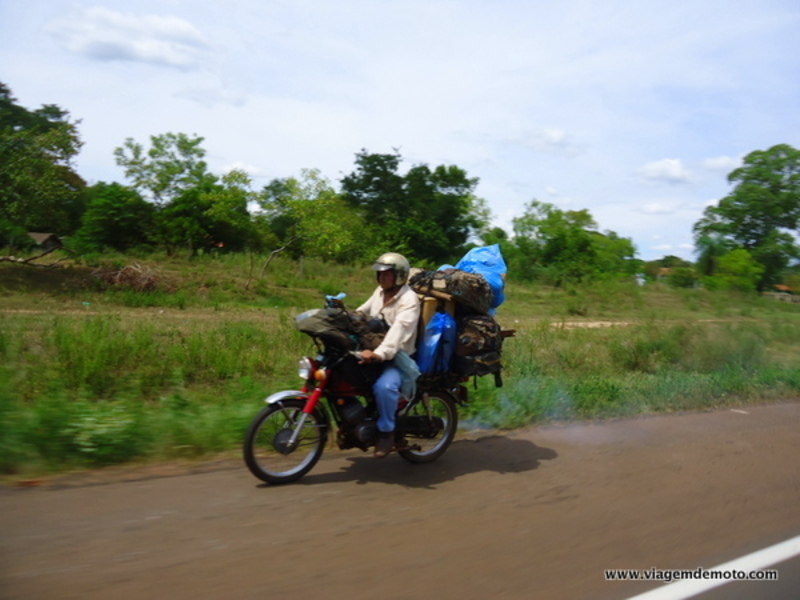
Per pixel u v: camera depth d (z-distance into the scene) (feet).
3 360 29.35
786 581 12.94
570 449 22.30
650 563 13.48
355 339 17.61
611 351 40.78
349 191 155.12
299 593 11.58
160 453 19.15
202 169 138.31
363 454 20.85
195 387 29.12
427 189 153.58
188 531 14.03
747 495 18.10
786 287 232.94
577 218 186.09
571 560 13.47
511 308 84.64
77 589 11.32
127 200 114.42
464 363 19.40
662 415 28.50
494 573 12.70
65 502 15.38
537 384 29.32
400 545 13.85
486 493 17.51
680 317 89.10
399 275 18.08
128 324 44.01
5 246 82.58
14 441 17.61
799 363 45.47
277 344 37.73
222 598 11.28
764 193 223.10
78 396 25.13
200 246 108.88
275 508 15.70
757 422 27.61
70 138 74.74
